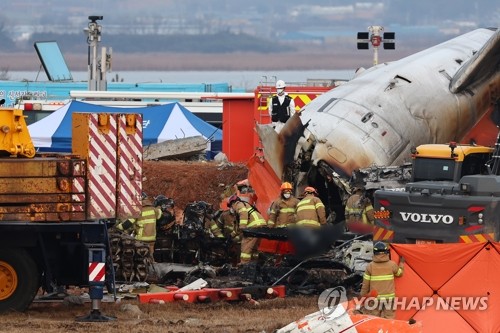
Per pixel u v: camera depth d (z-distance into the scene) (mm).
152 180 121312
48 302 70062
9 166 63156
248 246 81062
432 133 94625
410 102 93938
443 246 58688
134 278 74938
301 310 67312
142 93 171000
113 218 64688
